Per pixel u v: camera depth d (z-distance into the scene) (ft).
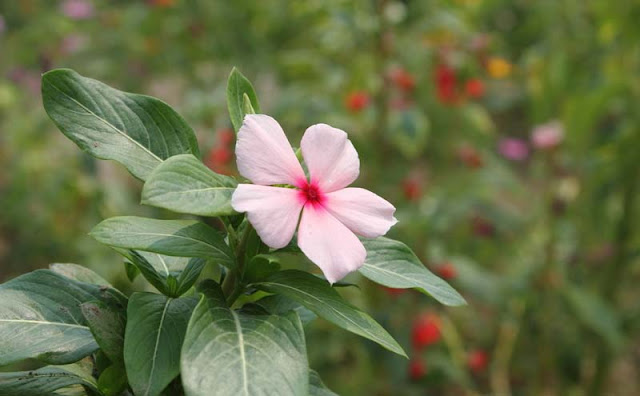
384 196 15.43
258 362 4.12
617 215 16.57
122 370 4.80
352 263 4.58
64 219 17.61
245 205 4.32
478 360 16.06
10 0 23.06
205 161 15.60
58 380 5.10
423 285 5.09
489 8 23.81
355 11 15.31
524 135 26.58
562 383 17.44
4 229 18.90
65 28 20.34
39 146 19.22
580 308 14.79
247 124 4.66
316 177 4.82
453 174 17.06
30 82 21.06
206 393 3.91
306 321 5.61
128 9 20.85
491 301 14.96
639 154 15.40
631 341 18.33
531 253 16.89
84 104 4.89
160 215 16.28
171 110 5.10
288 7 20.26
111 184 17.46
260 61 20.11
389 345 4.46
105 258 15.97
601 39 17.40
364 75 15.70
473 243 18.69
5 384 5.01
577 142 15.64
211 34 20.16
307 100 14.88
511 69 19.15
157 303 4.73
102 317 4.73
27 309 4.98
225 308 4.55
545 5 21.95
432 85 16.84
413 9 15.35
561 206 15.05
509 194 20.99
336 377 15.49
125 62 20.21
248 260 4.99
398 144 15.56
